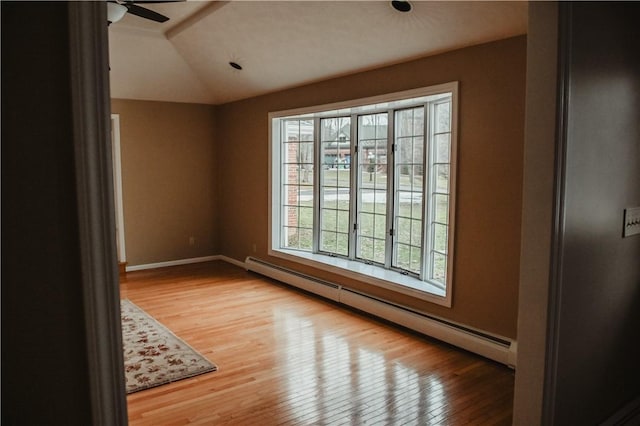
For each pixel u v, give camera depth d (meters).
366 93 4.40
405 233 4.59
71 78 1.00
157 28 4.94
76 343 1.08
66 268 1.05
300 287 5.36
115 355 1.10
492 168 3.40
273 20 4.04
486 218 3.46
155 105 6.43
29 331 1.01
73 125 1.01
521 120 3.19
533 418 1.91
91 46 1.01
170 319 4.39
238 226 6.65
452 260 3.72
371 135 4.94
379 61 4.09
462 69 3.54
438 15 3.21
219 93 6.32
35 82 0.98
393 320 4.22
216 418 2.66
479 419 2.64
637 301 2.40
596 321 2.12
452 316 3.78
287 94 5.45
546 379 1.87
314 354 3.58
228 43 4.76
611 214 2.11
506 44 3.24
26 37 0.97
